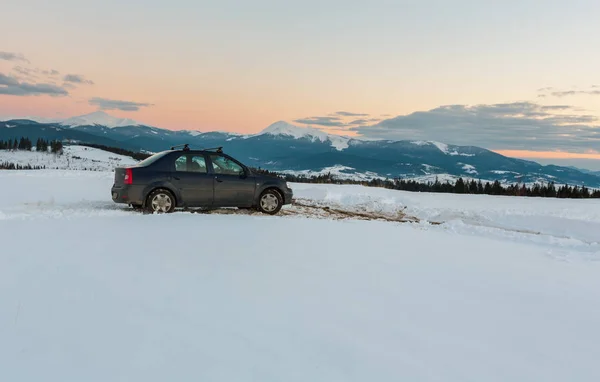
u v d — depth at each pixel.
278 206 11.62
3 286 4.09
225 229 7.91
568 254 7.36
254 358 2.83
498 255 7.00
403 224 10.53
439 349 3.14
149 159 10.70
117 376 2.53
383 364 2.85
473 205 15.14
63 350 2.84
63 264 4.92
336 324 3.51
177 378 2.53
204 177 10.66
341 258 6.00
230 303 3.88
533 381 2.73
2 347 2.86
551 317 3.97
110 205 11.35
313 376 2.63
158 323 3.35
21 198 12.15
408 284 4.83
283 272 5.04
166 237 6.81
